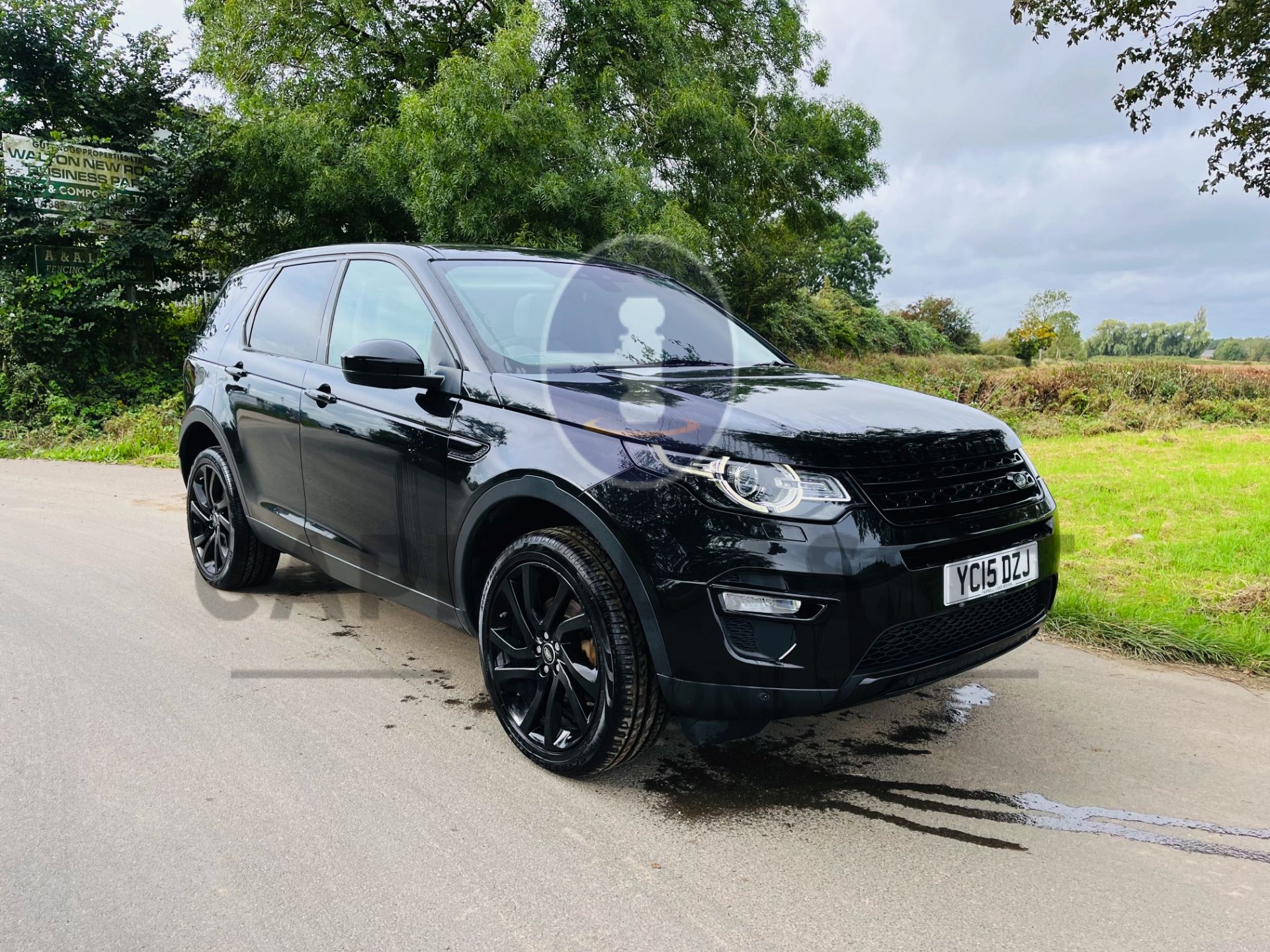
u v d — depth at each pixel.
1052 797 2.62
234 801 2.54
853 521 2.31
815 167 18.67
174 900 2.08
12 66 16.62
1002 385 14.54
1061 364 15.92
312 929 1.98
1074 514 6.59
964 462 2.60
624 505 2.43
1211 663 3.71
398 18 17.86
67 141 16.05
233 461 4.27
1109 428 12.61
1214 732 3.07
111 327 16.69
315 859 2.26
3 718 3.09
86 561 5.28
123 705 3.21
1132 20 9.77
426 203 13.45
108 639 3.90
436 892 2.12
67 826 2.40
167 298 17.42
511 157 13.29
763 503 2.31
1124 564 5.12
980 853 2.31
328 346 3.73
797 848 2.33
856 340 30.91
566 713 2.72
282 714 3.15
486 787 2.65
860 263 61.16
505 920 2.02
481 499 2.80
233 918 2.01
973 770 2.79
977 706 3.29
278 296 4.25
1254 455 9.85
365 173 16.44
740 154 16.81
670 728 3.11
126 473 9.48
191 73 17.95
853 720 3.16
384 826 2.42
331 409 3.51
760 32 18.08
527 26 13.66
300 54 17.30
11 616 4.21
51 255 16.31
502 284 3.39
